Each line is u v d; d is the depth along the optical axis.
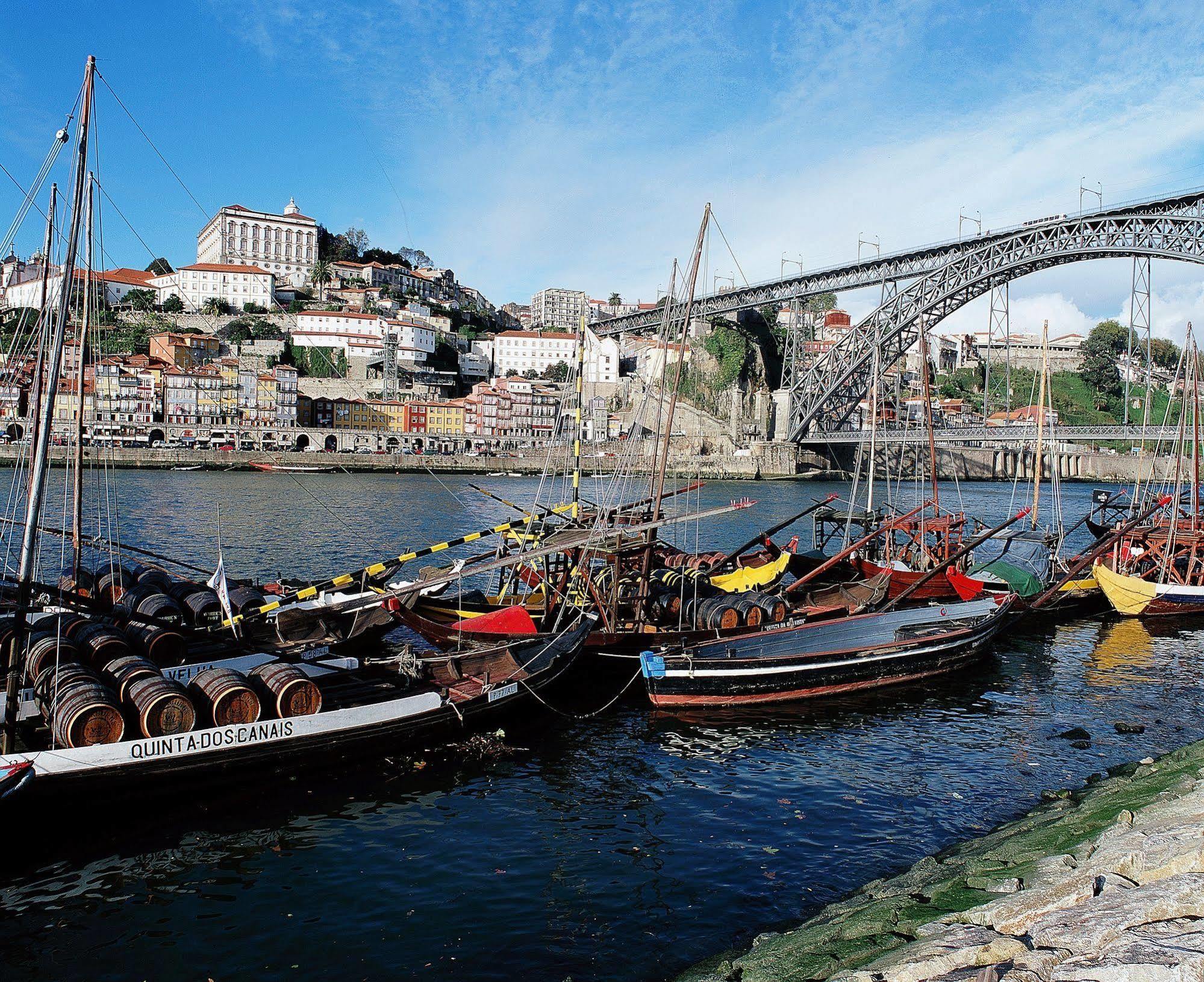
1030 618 38.16
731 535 67.56
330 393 166.12
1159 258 96.12
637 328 186.50
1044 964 8.71
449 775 19.25
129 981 11.97
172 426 137.75
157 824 16.52
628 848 16.05
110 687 17.66
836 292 148.25
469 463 139.75
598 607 27.70
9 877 14.62
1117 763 20.75
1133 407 180.38
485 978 12.02
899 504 93.38
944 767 20.44
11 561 44.12
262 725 17.81
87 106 17.78
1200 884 9.48
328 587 25.70
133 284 187.75
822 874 15.06
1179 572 42.94
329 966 12.33
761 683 24.94
